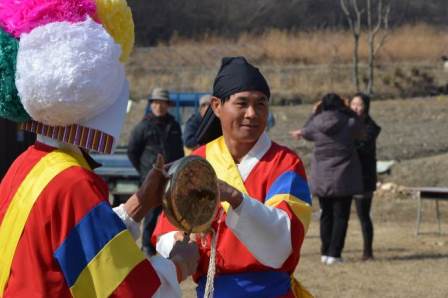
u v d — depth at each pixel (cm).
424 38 4709
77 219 331
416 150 2502
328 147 1128
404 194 1898
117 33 352
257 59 4559
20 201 341
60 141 347
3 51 337
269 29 5234
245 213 418
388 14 4025
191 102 2123
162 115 1118
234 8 5497
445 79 3897
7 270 339
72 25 332
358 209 1209
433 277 1094
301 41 4781
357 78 3397
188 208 369
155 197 367
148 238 1071
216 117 500
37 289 330
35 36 328
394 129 2875
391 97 3716
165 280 349
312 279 1070
